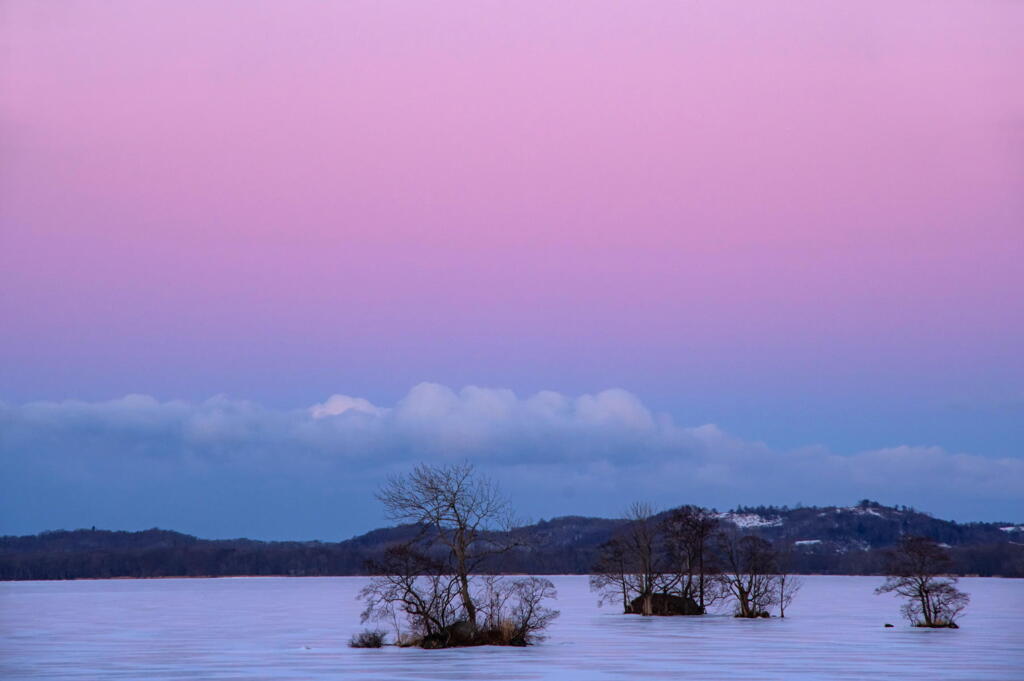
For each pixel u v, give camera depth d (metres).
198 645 136.62
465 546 123.00
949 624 165.88
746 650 125.62
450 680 97.88
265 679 98.81
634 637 143.75
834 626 169.00
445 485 121.25
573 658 114.81
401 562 123.44
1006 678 100.56
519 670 104.56
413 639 127.12
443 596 126.62
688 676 101.06
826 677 100.81
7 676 103.44
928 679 99.69
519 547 123.00
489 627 128.25
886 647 129.88
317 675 101.19
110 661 116.50
